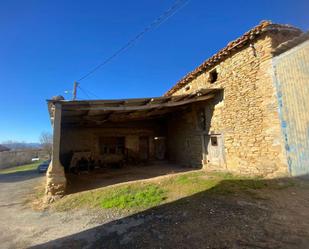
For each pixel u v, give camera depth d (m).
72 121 10.52
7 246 3.48
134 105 7.95
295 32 6.11
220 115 8.12
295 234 2.74
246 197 4.36
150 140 14.30
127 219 4.07
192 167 10.12
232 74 7.44
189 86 10.70
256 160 6.37
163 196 5.14
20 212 5.44
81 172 10.58
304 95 4.89
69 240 3.46
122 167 12.29
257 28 6.04
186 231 3.21
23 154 28.27
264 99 6.08
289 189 4.55
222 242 2.76
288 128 5.30
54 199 5.93
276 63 5.67
